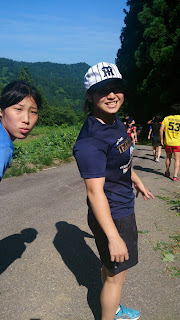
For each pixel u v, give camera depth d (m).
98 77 2.11
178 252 3.94
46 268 3.59
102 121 2.20
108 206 2.04
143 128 33.41
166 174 8.85
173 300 2.98
